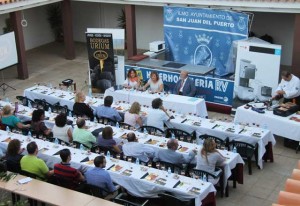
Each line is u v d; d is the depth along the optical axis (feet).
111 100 44.24
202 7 58.90
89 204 28.32
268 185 37.55
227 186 35.63
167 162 34.30
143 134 39.60
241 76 49.67
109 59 55.42
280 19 69.10
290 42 69.31
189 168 35.14
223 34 57.36
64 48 82.69
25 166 32.60
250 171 39.19
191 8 58.75
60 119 38.99
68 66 72.13
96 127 41.55
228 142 39.14
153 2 62.69
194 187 31.01
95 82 56.59
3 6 59.31
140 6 79.15
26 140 39.04
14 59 63.98
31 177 32.53
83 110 45.06
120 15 81.76
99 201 28.71
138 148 35.37
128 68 56.85
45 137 40.34
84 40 86.74
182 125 42.24
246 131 40.32
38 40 84.33
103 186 30.73
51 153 36.42
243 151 39.06
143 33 80.74
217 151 33.73
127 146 35.70
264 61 47.83
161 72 54.85
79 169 34.37
